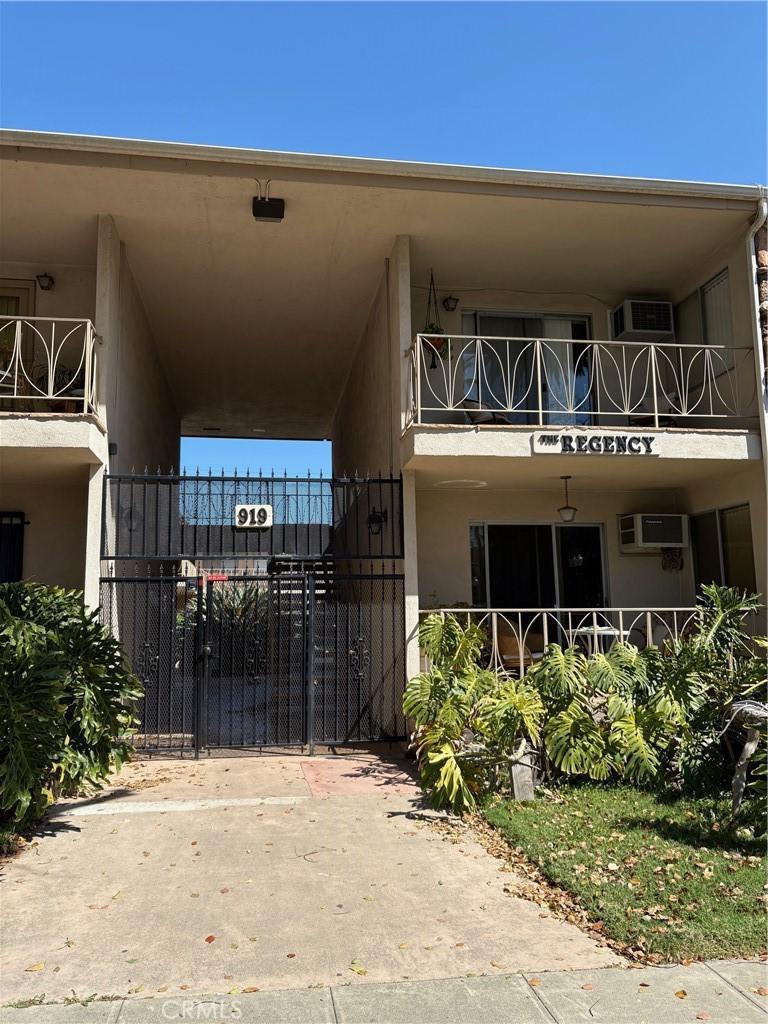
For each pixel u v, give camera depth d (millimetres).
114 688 6691
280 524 8914
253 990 3646
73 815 6406
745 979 3742
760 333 8945
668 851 5352
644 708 6980
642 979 3754
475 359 10094
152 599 9570
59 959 3951
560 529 11008
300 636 9656
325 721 9422
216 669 9297
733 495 9750
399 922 4402
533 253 9984
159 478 8742
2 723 5625
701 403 10383
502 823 6047
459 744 6934
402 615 9234
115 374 9148
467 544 10734
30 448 7812
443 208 8773
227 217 8938
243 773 7871
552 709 7172
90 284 10250
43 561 9727
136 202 8562
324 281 10797
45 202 8547
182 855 5480
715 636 7426
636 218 9070
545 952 4043
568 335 11266
